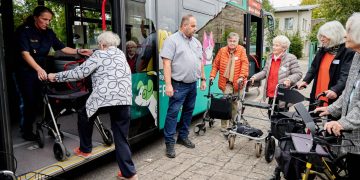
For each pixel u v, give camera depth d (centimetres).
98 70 330
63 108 413
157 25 466
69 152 370
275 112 411
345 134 256
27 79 401
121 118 345
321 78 390
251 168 416
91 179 388
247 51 846
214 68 563
